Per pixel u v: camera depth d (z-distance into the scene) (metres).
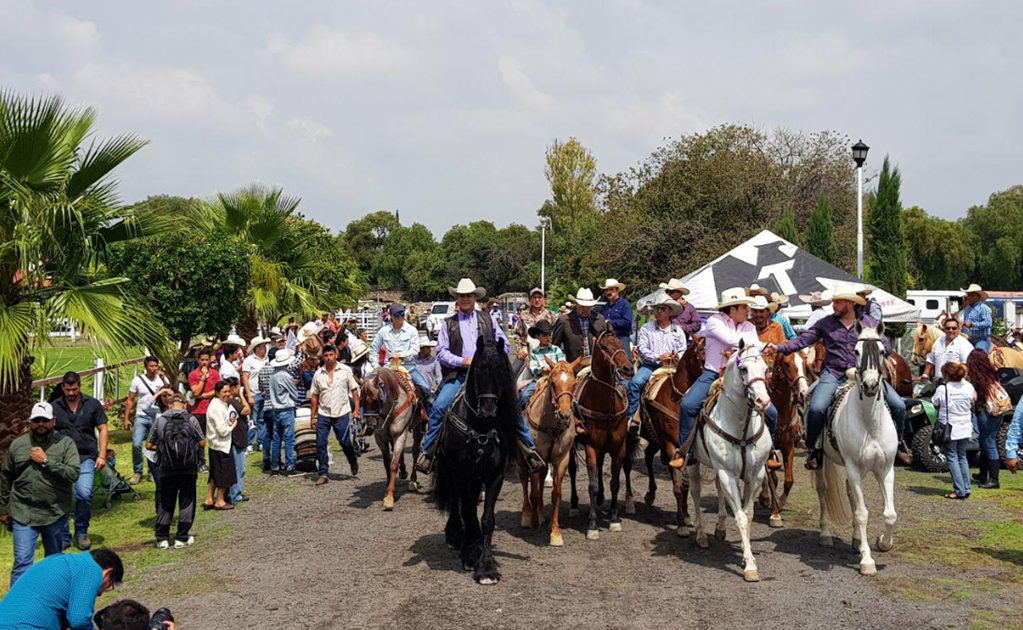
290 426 12.74
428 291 71.75
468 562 7.59
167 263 16.31
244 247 18.36
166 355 11.25
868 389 6.90
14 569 7.16
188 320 16.61
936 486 10.98
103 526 9.76
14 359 9.03
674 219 36.38
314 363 13.82
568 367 8.11
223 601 6.88
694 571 7.39
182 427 8.62
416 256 72.75
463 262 70.44
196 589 7.22
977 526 8.82
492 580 7.11
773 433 8.11
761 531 8.78
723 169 36.16
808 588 6.84
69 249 10.23
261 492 11.51
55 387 8.61
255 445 15.37
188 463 8.61
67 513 7.41
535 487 8.84
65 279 10.35
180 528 8.74
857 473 7.31
